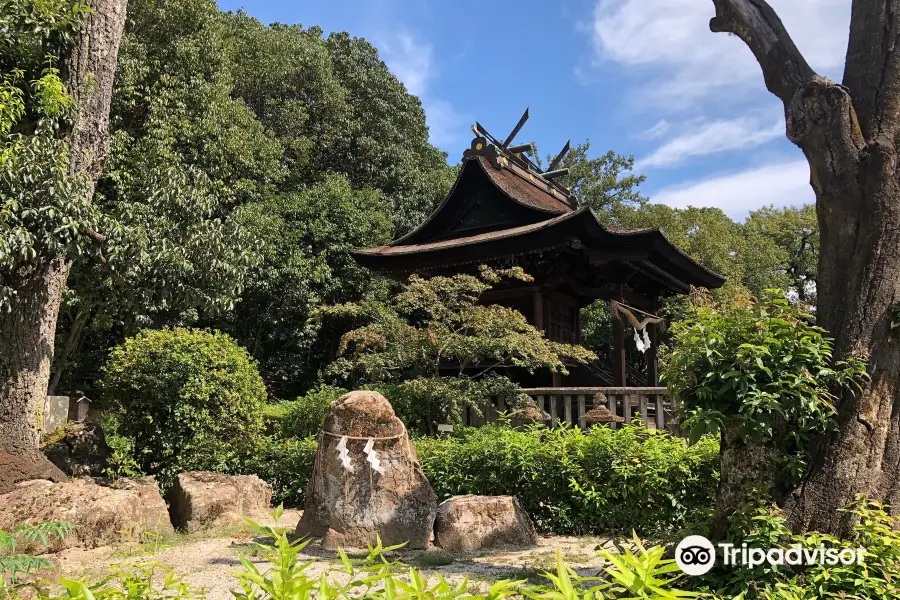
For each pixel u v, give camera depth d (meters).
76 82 7.48
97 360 16.22
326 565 5.25
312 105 22.67
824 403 3.74
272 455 9.03
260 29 21.64
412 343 10.44
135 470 8.59
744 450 3.99
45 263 6.99
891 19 4.22
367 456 6.12
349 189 20.83
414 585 1.58
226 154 16.45
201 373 8.91
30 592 4.29
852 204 4.04
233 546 6.16
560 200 18.16
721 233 25.89
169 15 15.49
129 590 1.95
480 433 8.38
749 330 3.90
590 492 6.75
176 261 7.54
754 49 4.71
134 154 13.58
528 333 10.72
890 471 3.82
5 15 6.88
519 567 5.35
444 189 24.62
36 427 7.16
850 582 3.39
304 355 20.52
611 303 14.22
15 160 6.05
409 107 25.41
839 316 4.01
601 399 10.14
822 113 4.15
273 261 17.59
